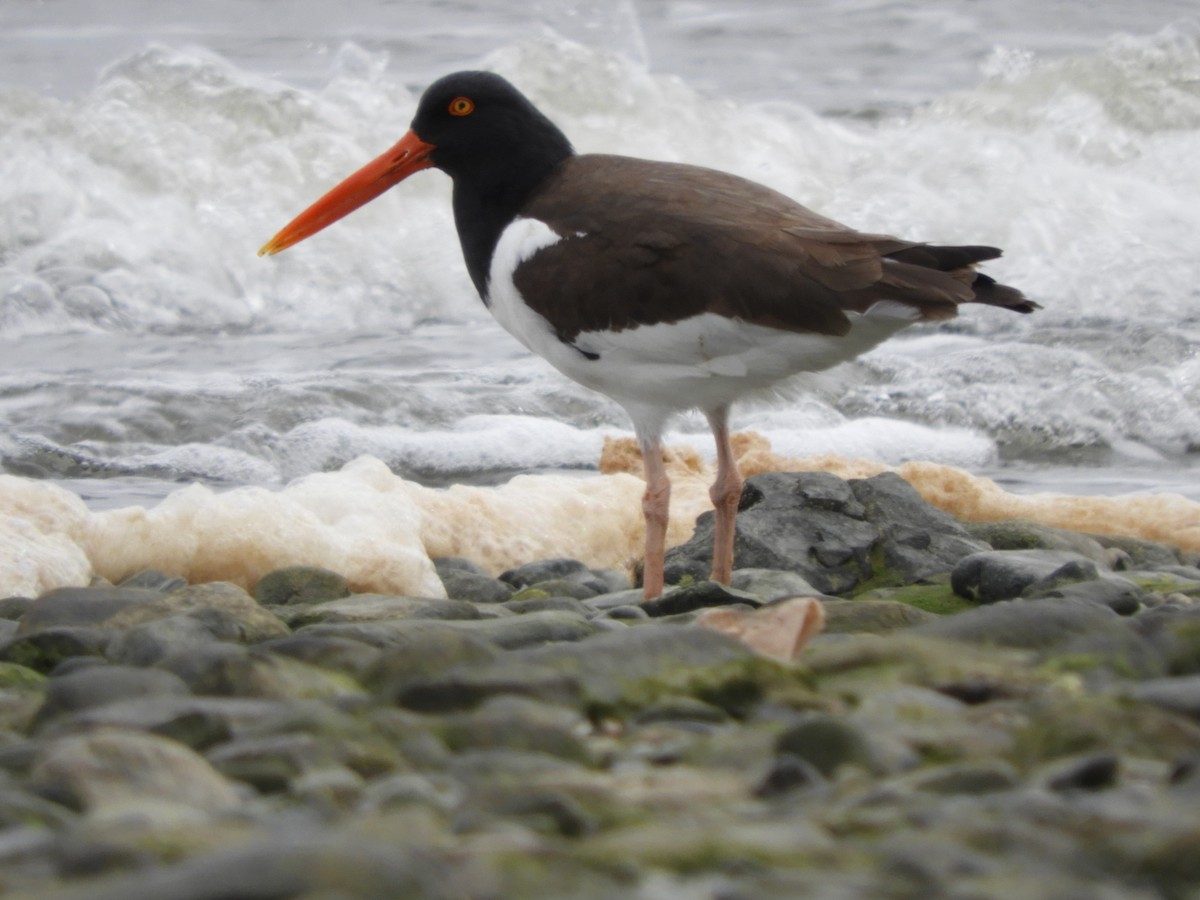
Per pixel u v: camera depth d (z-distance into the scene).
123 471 16.22
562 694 6.20
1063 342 20.41
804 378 10.87
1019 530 11.59
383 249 24.09
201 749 5.64
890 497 11.43
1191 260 23.91
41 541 10.19
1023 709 5.99
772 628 7.20
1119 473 16.72
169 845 4.08
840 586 10.85
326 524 11.27
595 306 10.43
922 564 10.92
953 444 17.55
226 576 10.74
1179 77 28.83
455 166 11.64
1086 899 3.82
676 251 10.15
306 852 3.61
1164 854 4.03
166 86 26.91
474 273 11.74
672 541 12.51
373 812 4.72
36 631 7.87
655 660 6.48
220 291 23.41
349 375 18.98
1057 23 37.00
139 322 22.53
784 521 11.21
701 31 36.94
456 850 4.05
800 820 4.64
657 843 4.27
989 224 25.78
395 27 36.12
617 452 13.99
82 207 24.47
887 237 9.98
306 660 6.98
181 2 37.75
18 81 32.09
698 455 13.86
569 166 11.34
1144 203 26.23
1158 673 6.80
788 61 34.84
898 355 19.67
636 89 28.81
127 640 7.64
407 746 5.43
